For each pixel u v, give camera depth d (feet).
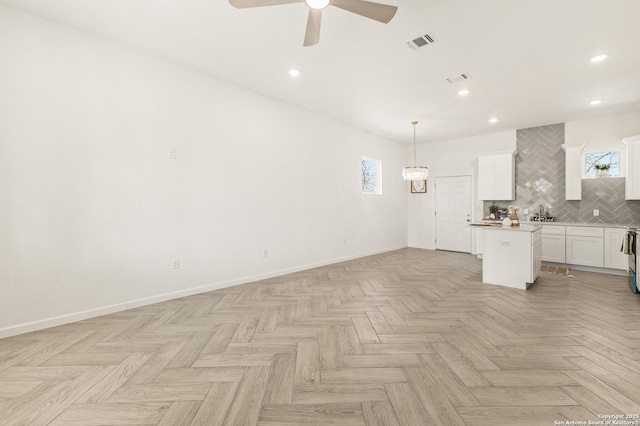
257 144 14.69
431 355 7.30
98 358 7.20
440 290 12.91
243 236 14.15
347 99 15.35
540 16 8.54
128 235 10.65
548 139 19.38
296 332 8.68
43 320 8.94
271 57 11.19
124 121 10.53
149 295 11.17
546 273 15.93
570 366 6.75
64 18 9.00
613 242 15.67
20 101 8.63
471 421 5.04
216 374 6.51
